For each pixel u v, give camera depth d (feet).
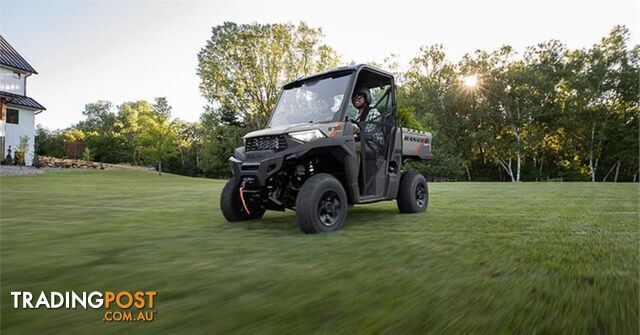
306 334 3.46
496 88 110.83
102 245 8.32
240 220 13.33
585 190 30.04
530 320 3.74
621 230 9.80
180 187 40.68
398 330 3.52
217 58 102.12
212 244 8.39
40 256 7.16
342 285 5.03
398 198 14.94
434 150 111.14
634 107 107.65
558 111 110.42
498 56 117.50
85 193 28.86
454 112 122.11
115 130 241.55
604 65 106.01
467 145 121.19
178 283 5.24
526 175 129.39
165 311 4.17
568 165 122.21
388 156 14.10
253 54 101.71
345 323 3.71
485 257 6.68
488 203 18.56
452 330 3.51
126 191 32.04
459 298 4.42
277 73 103.76
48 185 39.73
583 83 105.09
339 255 7.02
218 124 134.41
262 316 3.95
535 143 109.81
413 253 7.10
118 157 208.03
